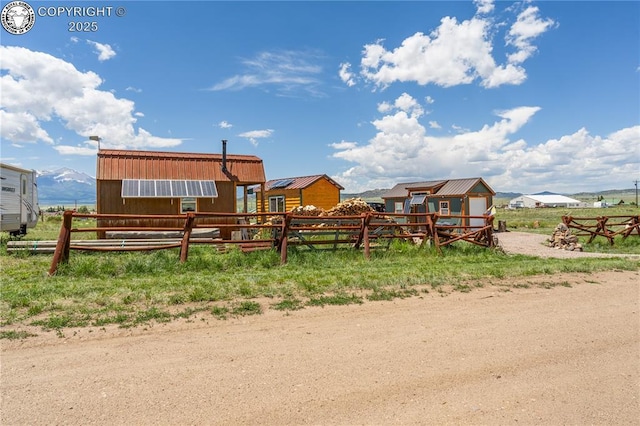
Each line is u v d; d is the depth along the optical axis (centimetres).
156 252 1153
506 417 332
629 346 494
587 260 1181
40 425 307
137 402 344
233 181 1866
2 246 1255
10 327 509
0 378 380
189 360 430
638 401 362
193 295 652
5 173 1498
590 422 327
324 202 2848
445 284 812
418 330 542
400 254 1229
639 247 1720
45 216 4325
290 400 353
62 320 532
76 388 365
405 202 3378
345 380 393
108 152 1791
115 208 1698
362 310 631
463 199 2930
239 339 496
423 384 388
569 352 473
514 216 5972
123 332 507
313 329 539
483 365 433
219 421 319
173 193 1678
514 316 612
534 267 1001
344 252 1184
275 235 1142
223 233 1772
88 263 869
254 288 719
